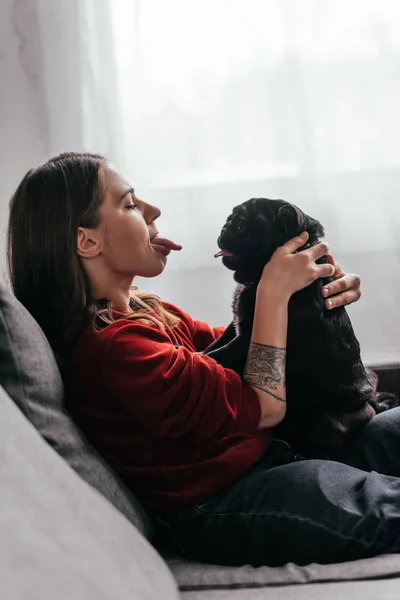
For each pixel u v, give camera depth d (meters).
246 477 1.39
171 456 1.39
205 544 1.33
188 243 2.78
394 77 2.67
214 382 1.38
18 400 1.19
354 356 1.72
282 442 1.54
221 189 2.75
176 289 2.82
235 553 1.31
